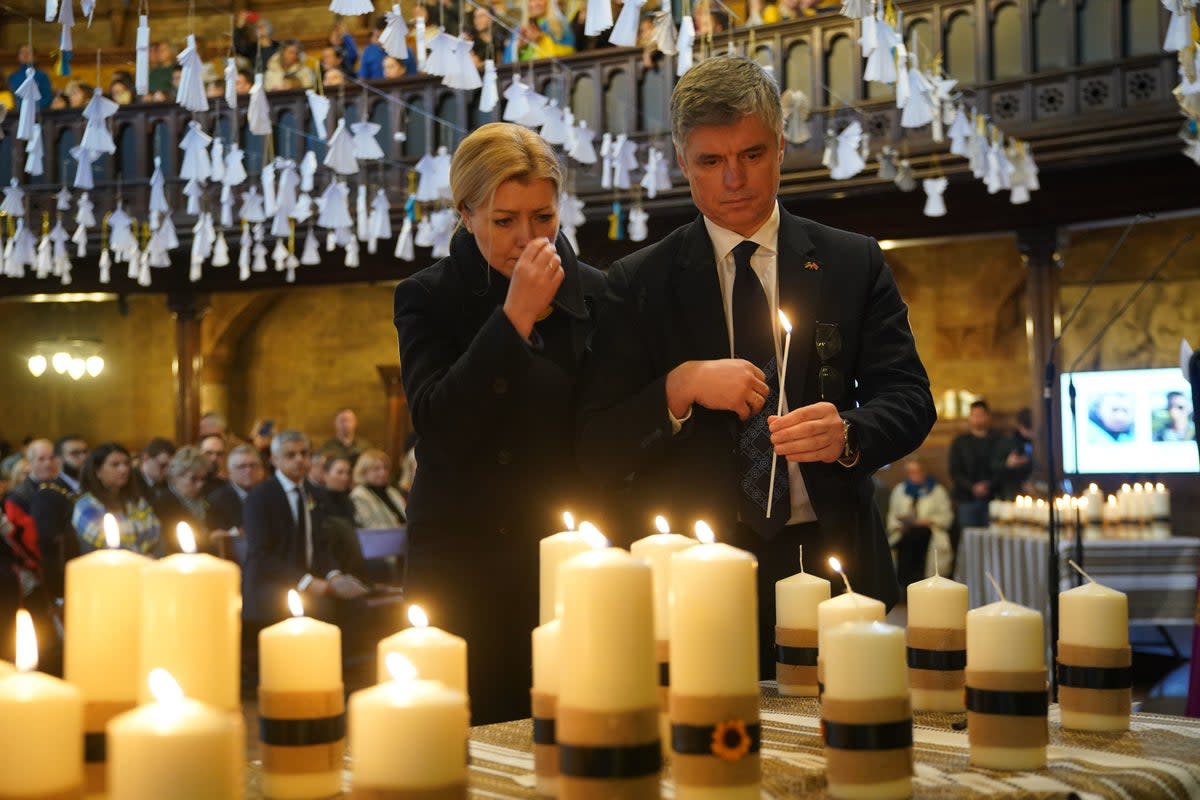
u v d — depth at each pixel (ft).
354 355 61.57
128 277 49.96
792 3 37.83
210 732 3.36
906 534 39.14
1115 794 4.73
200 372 50.08
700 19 31.76
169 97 45.98
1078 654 6.10
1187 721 6.50
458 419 7.43
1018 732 5.07
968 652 5.25
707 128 7.55
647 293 8.04
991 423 52.90
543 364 7.82
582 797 3.98
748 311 7.82
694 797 4.29
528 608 8.07
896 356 7.78
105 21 56.44
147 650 4.04
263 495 25.22
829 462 7.34
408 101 42.65
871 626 4.71
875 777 4.58
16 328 63.05
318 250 45.93
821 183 37.09
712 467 7.58
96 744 4.17
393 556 30.04
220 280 49.19
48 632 19.57
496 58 40.98
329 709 4.75
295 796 4.70
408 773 3.61
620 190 39.29
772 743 5.57
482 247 8.01
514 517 8.04
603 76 39.70
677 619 4.38
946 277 53.83
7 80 54.34
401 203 42.68
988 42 35.04
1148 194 35.70
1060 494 28.99
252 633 25.08
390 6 49.75
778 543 7.63
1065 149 33.81
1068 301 49.32
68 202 46.11
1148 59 32.78
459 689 4.75
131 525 23.41
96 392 62.49
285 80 45.01
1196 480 43.06
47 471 25.45
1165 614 24.57
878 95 36.60
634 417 7.38
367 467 32.12
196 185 28.76
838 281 7.88
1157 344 48.08
